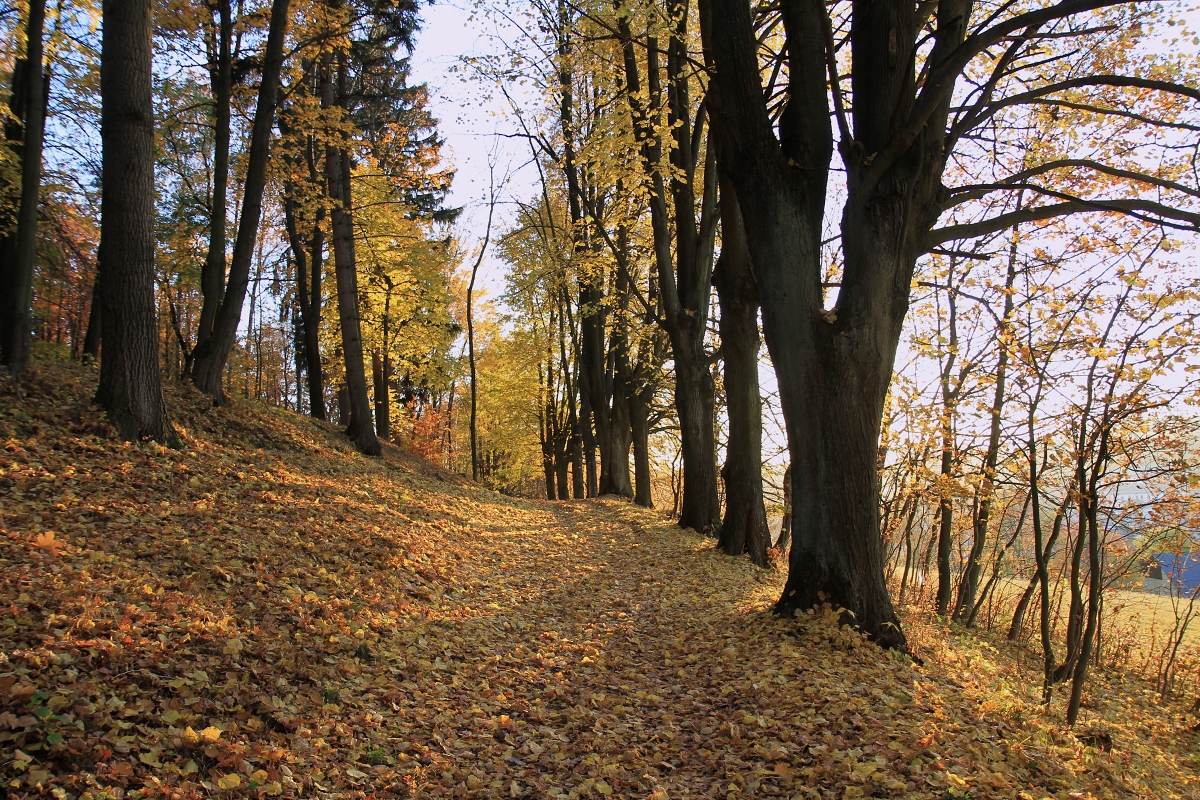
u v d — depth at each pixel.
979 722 5.45
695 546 14.06
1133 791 5.14
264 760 3.88
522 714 5.66
